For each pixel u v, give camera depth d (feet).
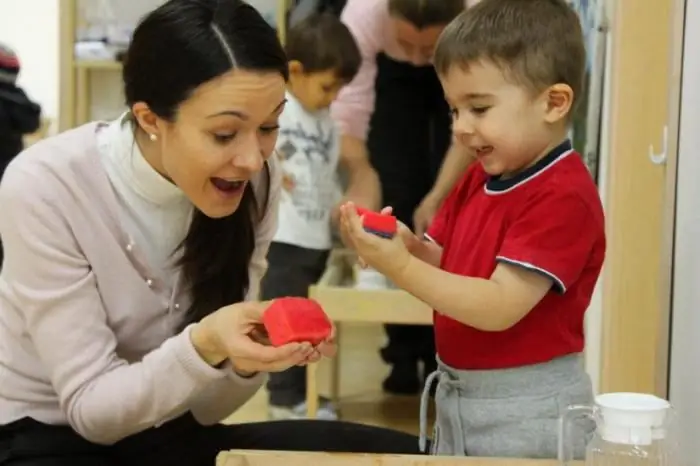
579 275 4.14
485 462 3.66
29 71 12.55
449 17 8.01
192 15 3.72
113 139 4.28
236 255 4.44
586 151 7.92
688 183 4.78
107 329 4.21
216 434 4.70
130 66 3.93
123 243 4.27
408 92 8.60
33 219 4.10
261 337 3.82
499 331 4.17
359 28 8.44
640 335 7.30
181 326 4.49
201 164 3.80
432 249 4.62
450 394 4.35
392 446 4.63
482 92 4.09
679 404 4.84
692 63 4.75
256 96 3.70
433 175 8.83
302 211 8.89
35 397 4.31
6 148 8.70
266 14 10.87
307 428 4.77
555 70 4.09
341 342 11.53
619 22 7.07
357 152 8.81
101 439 4.15
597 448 3.32
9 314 4.30
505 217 4.16
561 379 4.20
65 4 10.24
